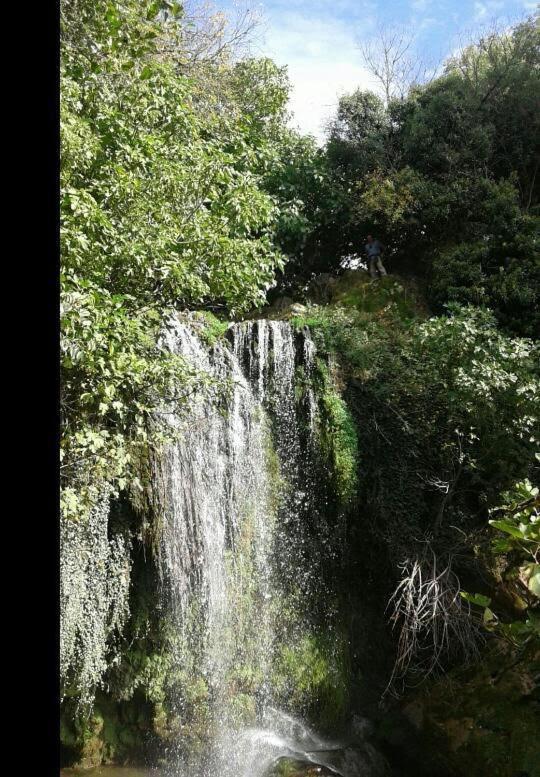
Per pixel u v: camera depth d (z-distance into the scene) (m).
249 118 12.38
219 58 13.30
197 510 8.20
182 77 9.65
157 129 9.08
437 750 7.47
